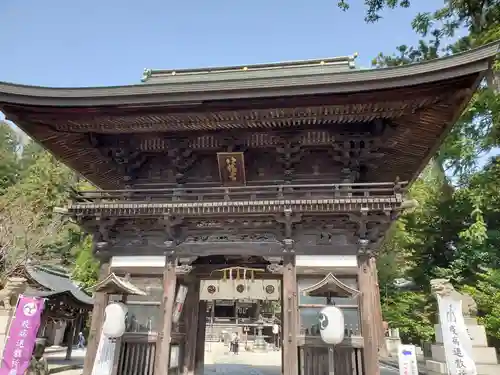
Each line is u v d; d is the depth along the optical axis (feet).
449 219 83.56
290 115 34.19
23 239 86.33
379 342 35.17
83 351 108.68
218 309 195.11
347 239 34.63
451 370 31.58
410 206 32.83
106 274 36.29
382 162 42.29
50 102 33.86
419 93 30.71
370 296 32.45
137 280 36.04
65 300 72.33
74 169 47.80
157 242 37.17
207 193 36.96
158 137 40.27
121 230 37.81
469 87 29.27
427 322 74.43
